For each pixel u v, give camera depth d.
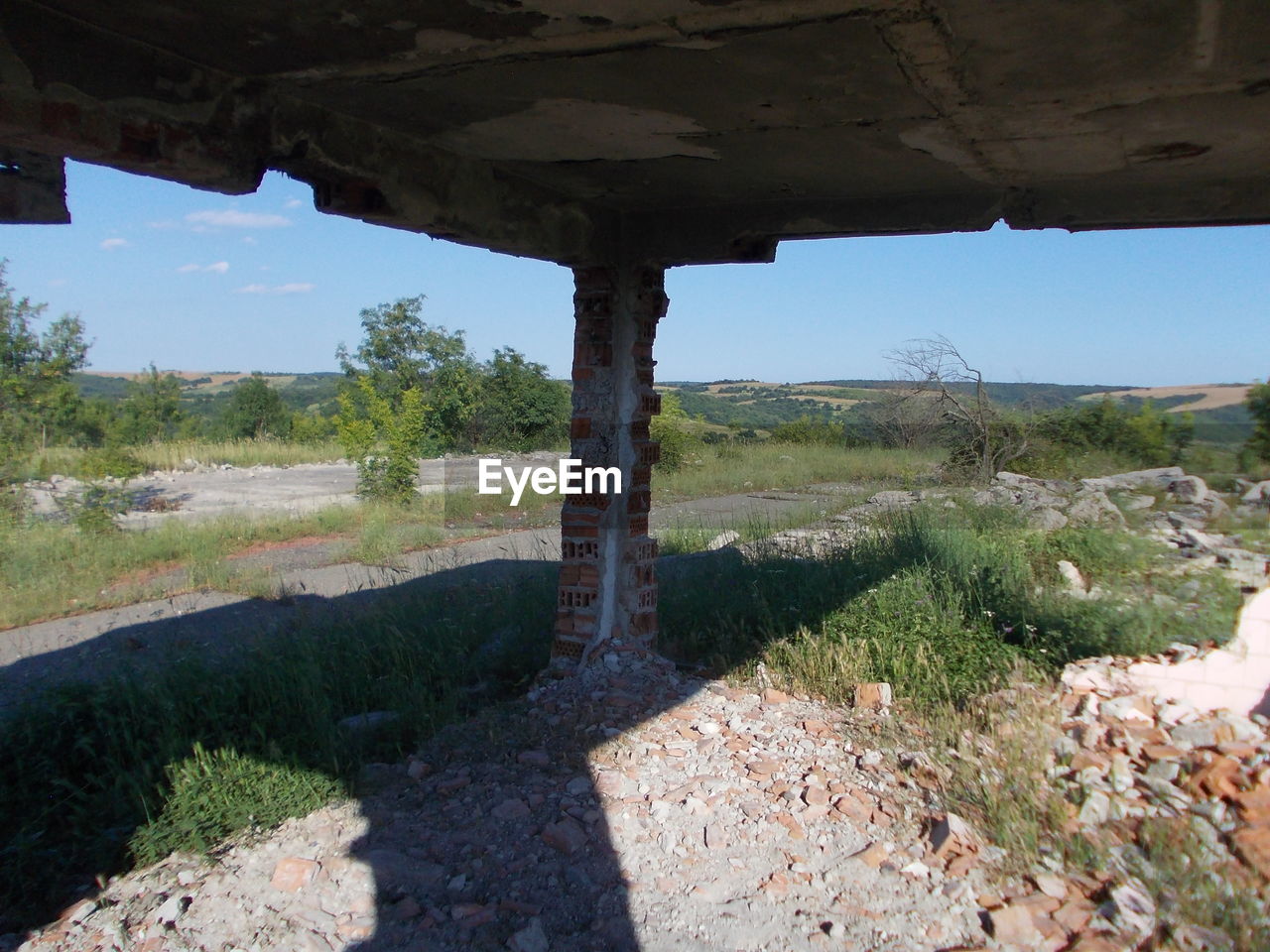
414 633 6.40
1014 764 4.25
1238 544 8.42
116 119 2.93
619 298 5.80
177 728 4.67
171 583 9.33
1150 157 4.12
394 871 3.61
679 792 4.21
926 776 4.36
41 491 14.63
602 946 3.22
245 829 3.99
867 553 8.23
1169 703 4.98
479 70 3.19
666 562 9.23
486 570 9.47
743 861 3.71
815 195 5.20
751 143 4.08
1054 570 7.99
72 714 4.59
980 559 8.09
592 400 5.83
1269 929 3.11
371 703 5.44
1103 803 3.92
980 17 2.55
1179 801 3.97
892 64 2.98
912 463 18.11
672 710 5.16
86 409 22.19
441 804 4.14
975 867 3.61
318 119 3.70
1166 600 6.71
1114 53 2.82
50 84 2.72
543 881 3.56
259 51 3.04
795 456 20.06
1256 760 4.16
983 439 15.14
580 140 4.14
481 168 4.63
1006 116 3.54
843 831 3.91
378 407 14.70
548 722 4.94
